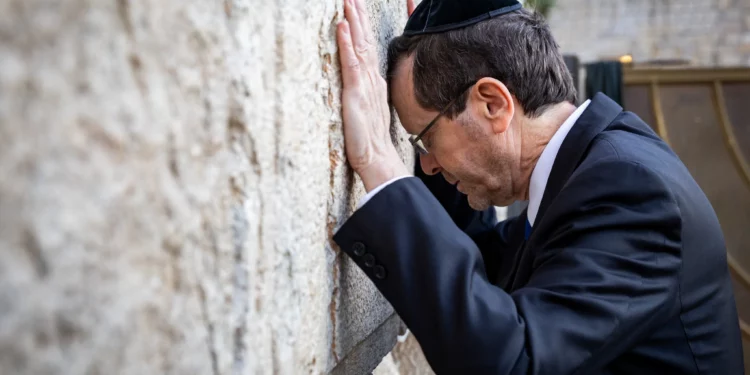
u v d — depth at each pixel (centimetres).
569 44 489
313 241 91
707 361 110
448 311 91
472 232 177
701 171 472
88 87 47
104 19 48
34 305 42
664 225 102
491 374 89
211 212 64
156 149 55
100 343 48
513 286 118
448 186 169
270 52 75
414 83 122
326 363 100
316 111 91
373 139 104
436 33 120
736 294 479
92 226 47
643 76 473
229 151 67
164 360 56
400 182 100
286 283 82
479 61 117
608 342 95
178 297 58
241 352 70
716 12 462
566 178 118
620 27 480
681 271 104
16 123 41
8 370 41
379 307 133
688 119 471
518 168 125
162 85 55
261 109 72
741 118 463
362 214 98
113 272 49
